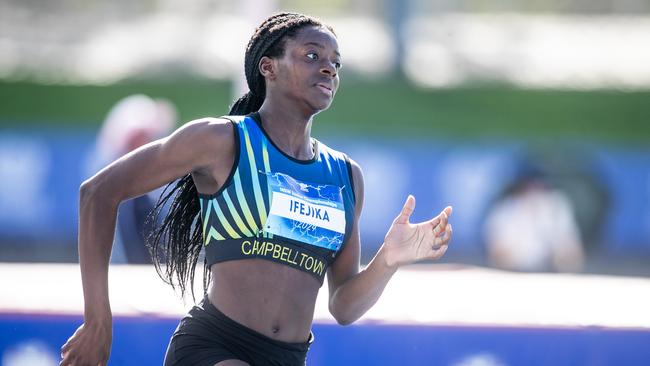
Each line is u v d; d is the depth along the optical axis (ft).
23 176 135.13
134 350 46.16
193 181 36.58
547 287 53.42
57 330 46.44
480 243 133.59
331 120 152.05
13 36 181.57
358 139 139.95
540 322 47.11
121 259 62.49
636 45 187.21
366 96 156.46
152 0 198.90
